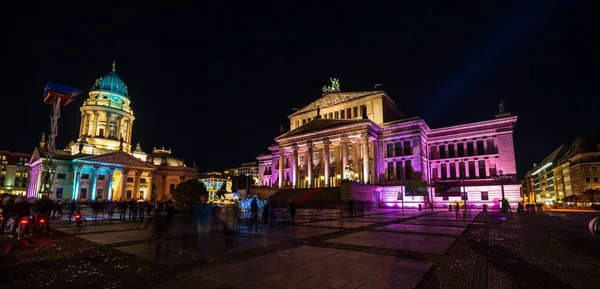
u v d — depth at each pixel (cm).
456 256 1116
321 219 2859
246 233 1778
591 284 785
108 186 8719
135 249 1283
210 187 11256
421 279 824
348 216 3288
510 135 5719
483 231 1892
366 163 5800
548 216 3481
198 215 1494
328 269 930
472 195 5678
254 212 2058
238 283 796
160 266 983
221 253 1178
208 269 938
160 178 10750
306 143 6819
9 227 2005
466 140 6147
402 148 6078
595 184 8762
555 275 867
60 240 1555
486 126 5981
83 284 812
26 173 10769
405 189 5397
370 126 6031
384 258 1080
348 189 4897
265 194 6241
